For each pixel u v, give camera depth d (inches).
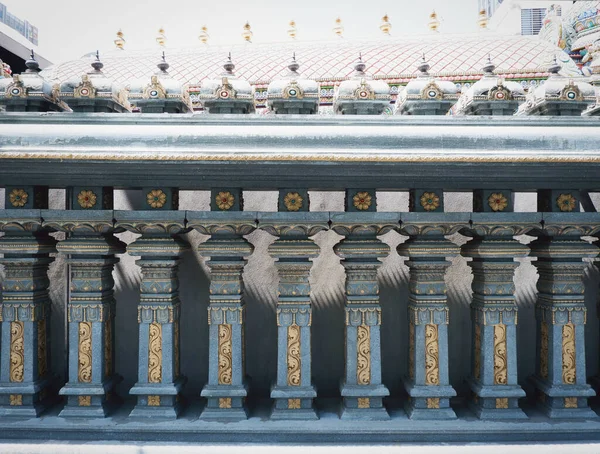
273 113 110.0
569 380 105.8
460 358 130.5
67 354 130.0
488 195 106.4
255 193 133.9
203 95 102.6
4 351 106.1
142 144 92.7
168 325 106.0
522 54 173.5
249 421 104.6
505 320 106.0
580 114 105.4
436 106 104.9
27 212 101.4
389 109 163.0
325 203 133.6
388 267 131.7
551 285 107.9
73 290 106.2
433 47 184.2
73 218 101.6
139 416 104.7
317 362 131.0
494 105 104.9
